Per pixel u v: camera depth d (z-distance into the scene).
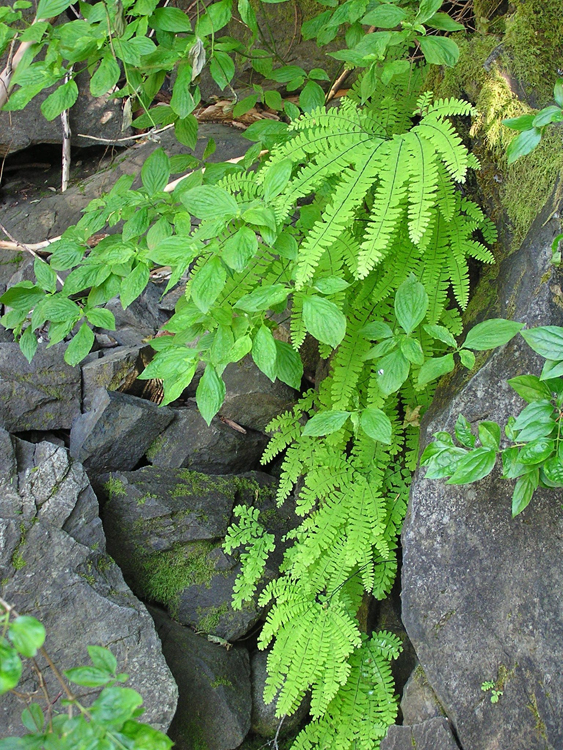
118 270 2.51
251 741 3.10
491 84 2.72
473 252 2.60
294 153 2.38
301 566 2.95
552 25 2.72
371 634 3.18
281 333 3.59
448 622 2.60
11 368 3.41
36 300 2.63
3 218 4.62
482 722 2.51
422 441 2.70
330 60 4.50
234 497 3.42
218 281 2.01
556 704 2.35
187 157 2.91
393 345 2.26
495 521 2.52
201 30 2.49
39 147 4.92
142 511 3.17
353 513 2.91
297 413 3.14
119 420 3.37
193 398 3.75
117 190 2.79
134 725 1.32
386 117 2.90
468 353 2.15
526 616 2.44
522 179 2.63
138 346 3.72
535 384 1.94
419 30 2.42
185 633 3.11
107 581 2.83
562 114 2.00
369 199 2.80
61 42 2.35
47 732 1.31
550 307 2.38
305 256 2.19
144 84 2.68
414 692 2.76
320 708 2.82
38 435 3.51
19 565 2.67
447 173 2.52
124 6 2.34
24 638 1.21
